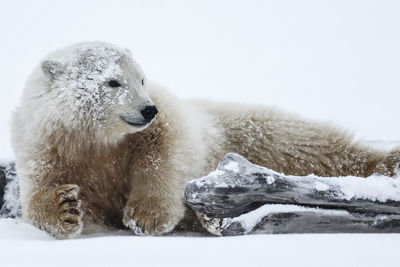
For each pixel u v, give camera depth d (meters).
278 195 8.47
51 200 9.30
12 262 6.39
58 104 10.04
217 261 6.19
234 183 8.33
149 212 9.85
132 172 10.52
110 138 10.41
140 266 6.07
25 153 10.00
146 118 10.27
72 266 6.10
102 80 10.27
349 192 8.45
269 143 12.69
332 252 6.47
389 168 11.93
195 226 10.53
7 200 13.06
